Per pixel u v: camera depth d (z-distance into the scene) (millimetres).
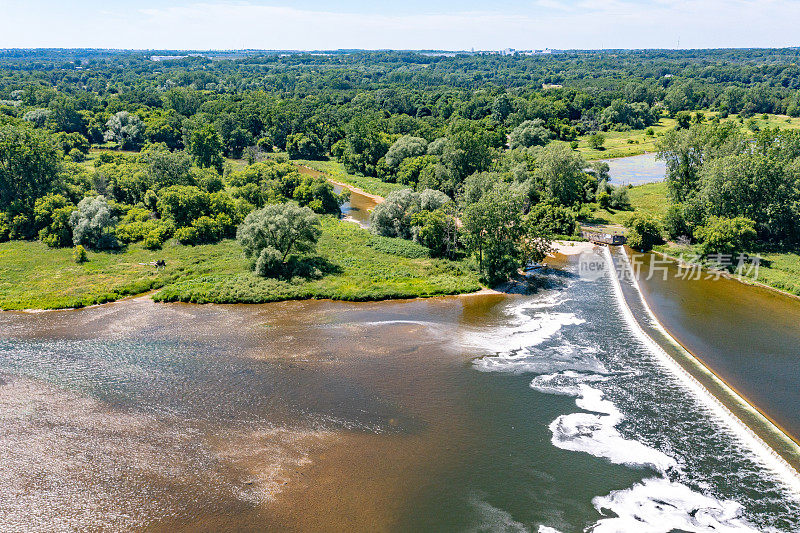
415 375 55406
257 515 37250
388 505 38219
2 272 81125
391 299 75938
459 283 80250
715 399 50156
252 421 47375
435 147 153250
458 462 42656
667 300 75000
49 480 40281
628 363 57875
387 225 103375
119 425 46594
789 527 36375
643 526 36469
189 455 42969
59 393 51156
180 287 76500
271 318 69062
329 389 52625
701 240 94562
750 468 41906
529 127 187750
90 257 88625
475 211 80875
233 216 104625
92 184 114500
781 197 90562
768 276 80875
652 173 165500
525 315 70562
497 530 36094
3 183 98938
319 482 40312
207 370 55719
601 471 41719
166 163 115125
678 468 42000
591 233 104562
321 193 124625
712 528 36344
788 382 53781
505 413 48969
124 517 37094
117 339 62438
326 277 81500
